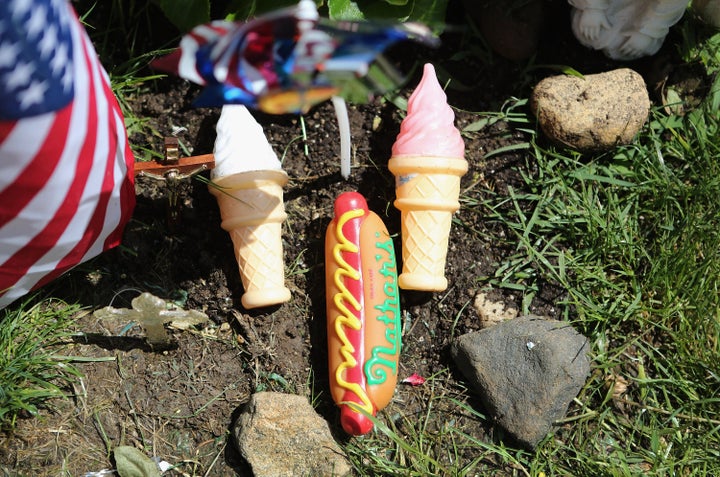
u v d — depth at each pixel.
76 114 0.79
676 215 1.01
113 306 0.96
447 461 0.95
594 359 0.97
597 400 0.97
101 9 1.02
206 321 0.96
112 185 0.86
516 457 0.95
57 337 0.94
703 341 0.97
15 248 0.84
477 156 1.02
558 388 0.93
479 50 1.04
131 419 0.94
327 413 0.95
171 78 1.02
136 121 1.00
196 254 0.98
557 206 1.01
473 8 1.04
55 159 0.79
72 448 0.92
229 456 0.93
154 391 0.94
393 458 0.94
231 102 0.83
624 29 1.01
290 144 1.01
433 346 0.98
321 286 0.98
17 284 0.87
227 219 0.94
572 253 1.01
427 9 0.99
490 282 0.99
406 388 0.97
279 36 0.80
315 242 0.99
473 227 1.01
